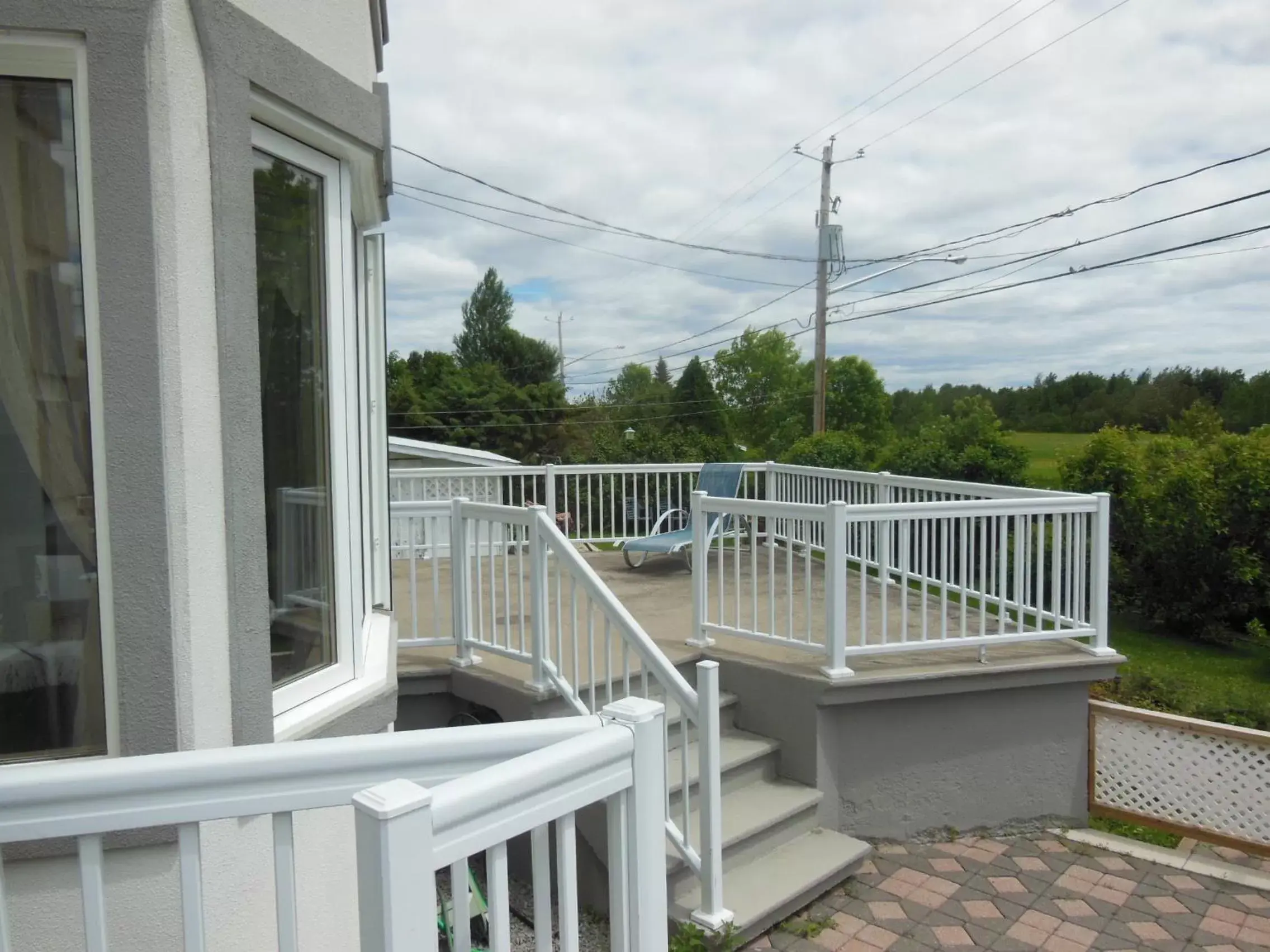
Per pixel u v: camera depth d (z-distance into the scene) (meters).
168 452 2.12
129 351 2.07
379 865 1.22
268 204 2.72
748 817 4.41
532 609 4.57
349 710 2.89
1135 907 4.31
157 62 2.10
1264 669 8.47
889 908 4.27
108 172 2.05
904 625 4.93
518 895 4.38
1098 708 5.31
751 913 3.86
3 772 1.43
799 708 4.85
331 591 3.03
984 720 5.10
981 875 4.63
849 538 8.48
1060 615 5.42
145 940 2.15
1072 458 10.96
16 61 2.06
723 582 5.43
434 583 5.09
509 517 4.68
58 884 2.07
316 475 3.00
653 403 43.59
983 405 13.06
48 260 2.13
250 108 2.52
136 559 2.09
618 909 1.73
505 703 4.71
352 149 3.00
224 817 1.51
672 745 4.83
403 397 38.94
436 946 1.28
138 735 2.11
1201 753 4.98
